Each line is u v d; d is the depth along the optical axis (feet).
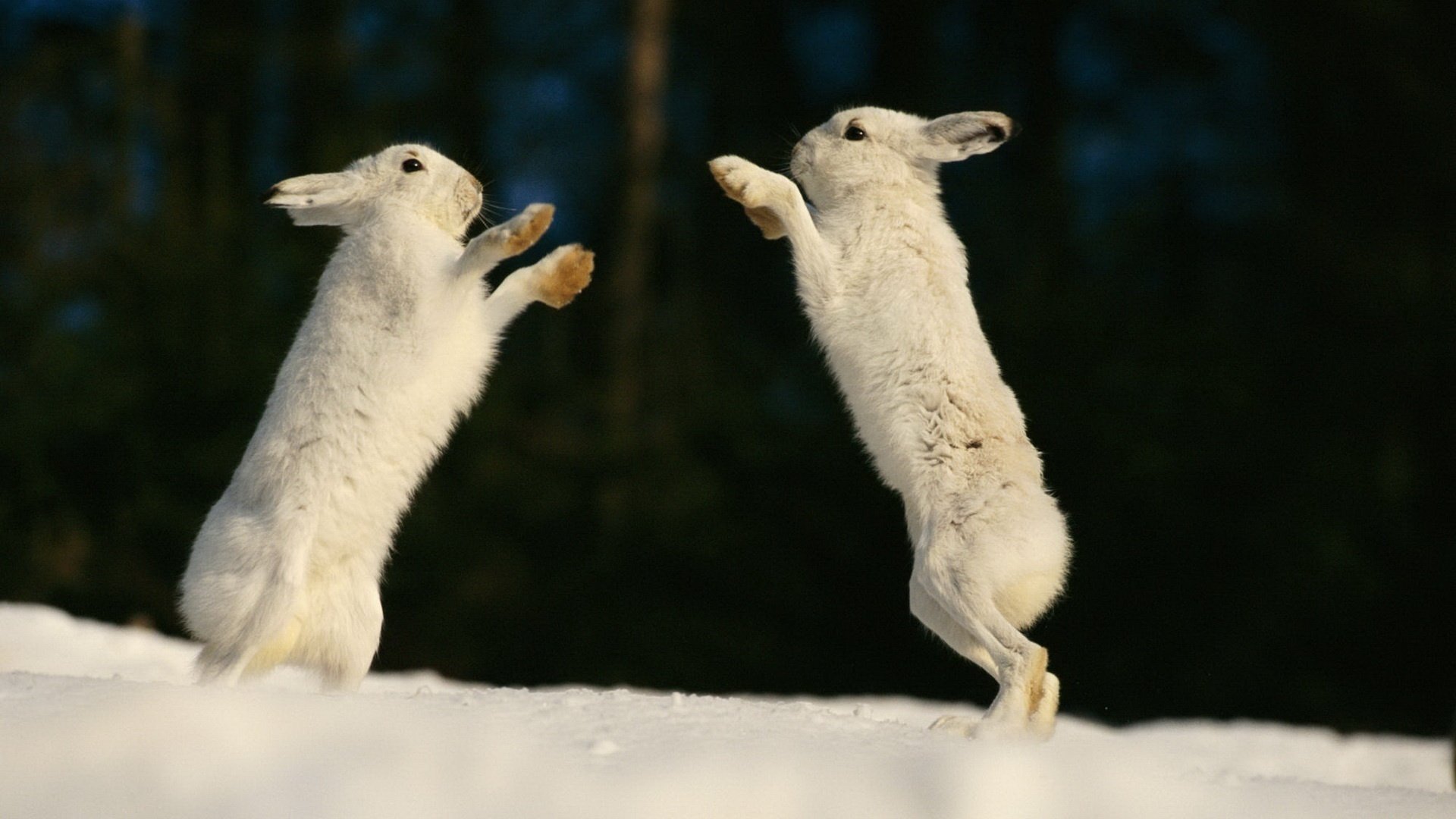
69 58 244.83
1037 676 65.16
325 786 46.70
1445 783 101.91
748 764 49.60
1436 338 192.13
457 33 249.96
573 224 258.37
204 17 247.50
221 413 198.70
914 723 100.01
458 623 193.88
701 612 195.21
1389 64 222.48
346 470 69.56
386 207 75.82
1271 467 183.73
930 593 67.56
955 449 70.08
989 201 232.12
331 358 70.44
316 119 240.94
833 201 78.18
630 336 221.46
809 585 193.67
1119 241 227.81
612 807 46.50
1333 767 104.73
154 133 244.01
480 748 49.67
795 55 266.98
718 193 252.62
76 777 46.85
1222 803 52.47
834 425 203.10
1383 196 225.56
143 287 207.62
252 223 222.69
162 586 187.73
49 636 104.27
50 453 194.08
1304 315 214.28
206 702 51.70
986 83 259.39
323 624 70.33
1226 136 249.34
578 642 193.57
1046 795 50.57
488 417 208.23
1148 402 187.62
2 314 208.74
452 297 71.67
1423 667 176.96
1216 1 244.42
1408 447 189.37
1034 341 194.08
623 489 204.85
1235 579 177.88
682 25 256.32
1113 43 255.70
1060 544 68.28
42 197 238.27
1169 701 174.81
